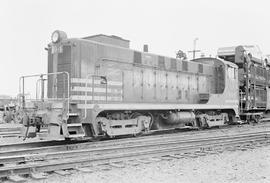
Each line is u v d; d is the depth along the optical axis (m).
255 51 21.36
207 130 15.82
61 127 9.88
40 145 10.41
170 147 9.35
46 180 6.04
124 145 9.73
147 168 7.18
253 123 20.42
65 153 7.93
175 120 14.22
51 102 10.34
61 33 11.30
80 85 10.91
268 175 6.79
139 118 12.84
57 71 11.34
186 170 7.12
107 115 11.73
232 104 17.22
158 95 14.13
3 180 5.94
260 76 21.16
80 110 10.64
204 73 16.67
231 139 11.47
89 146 9.85
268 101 22.33
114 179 6.22
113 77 12.19
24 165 6.45
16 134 14.27
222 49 20.23
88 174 6.53
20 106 11.02
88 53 11.34
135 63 13.09
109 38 12.69
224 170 7.19
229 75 17.06
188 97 15.68
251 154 9.18
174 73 14.99
